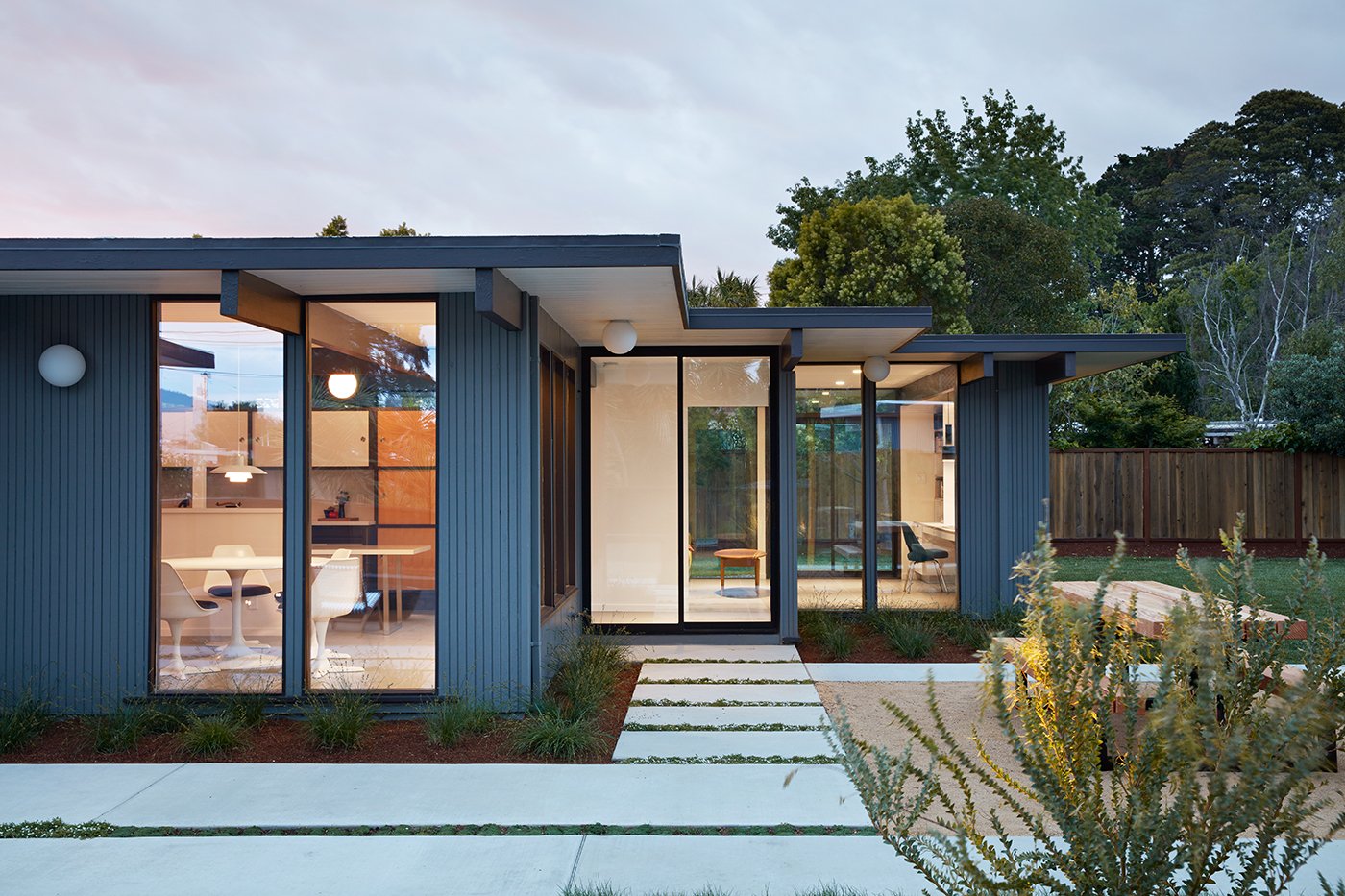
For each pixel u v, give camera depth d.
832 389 10.97
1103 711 2.65
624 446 9.59
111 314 6.73
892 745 5.99
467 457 6.72
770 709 6.91
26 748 5.96
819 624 9.73
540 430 7.07
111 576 6.71
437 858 4.20
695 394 9.61
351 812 4.79
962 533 10.61
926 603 10.89
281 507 6.82
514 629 6.71
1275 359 28.45
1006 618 9.72
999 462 10.55
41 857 4.22
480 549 6.73
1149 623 5.77
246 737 6.05
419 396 6.74
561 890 3.85
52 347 6.64
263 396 6.80
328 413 6.76
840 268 23.75
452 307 6.71
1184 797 2.33
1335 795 5.02
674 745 5.99
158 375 6.78
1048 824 4.58
